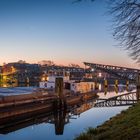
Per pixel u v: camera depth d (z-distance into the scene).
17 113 59.47
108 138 17.34
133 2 11.09
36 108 69.00
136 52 12.37
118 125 21.72
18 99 63.81
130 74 167.88
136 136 15.28
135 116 23.61
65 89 105.81
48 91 87.69
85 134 19.73
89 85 133.25
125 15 11.35
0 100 56.22
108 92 185.88
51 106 79.06
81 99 109.19
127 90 176.62
